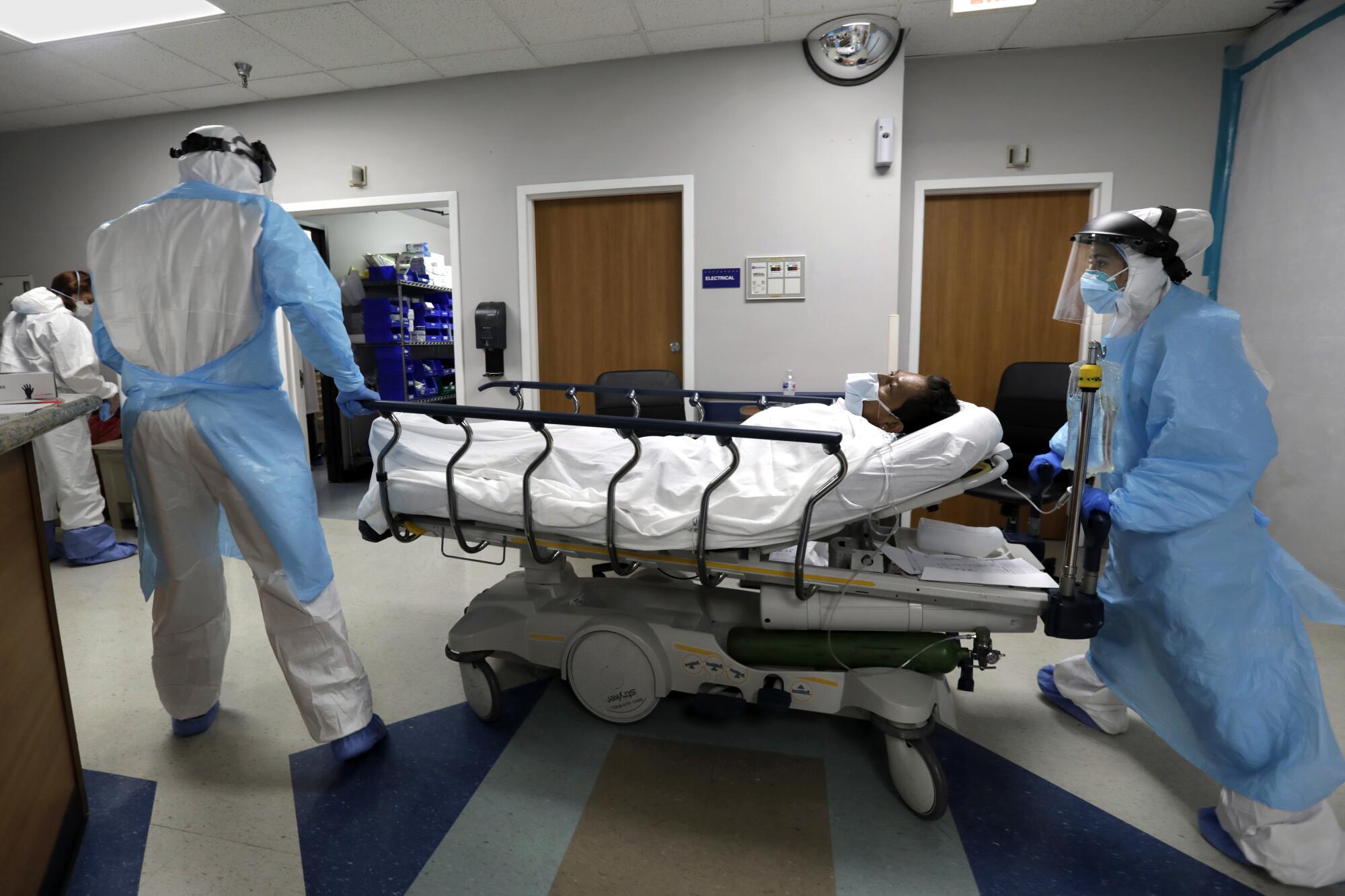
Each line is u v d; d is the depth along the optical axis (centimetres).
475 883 131
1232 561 130
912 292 343
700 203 333
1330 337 249
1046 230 341
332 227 568
